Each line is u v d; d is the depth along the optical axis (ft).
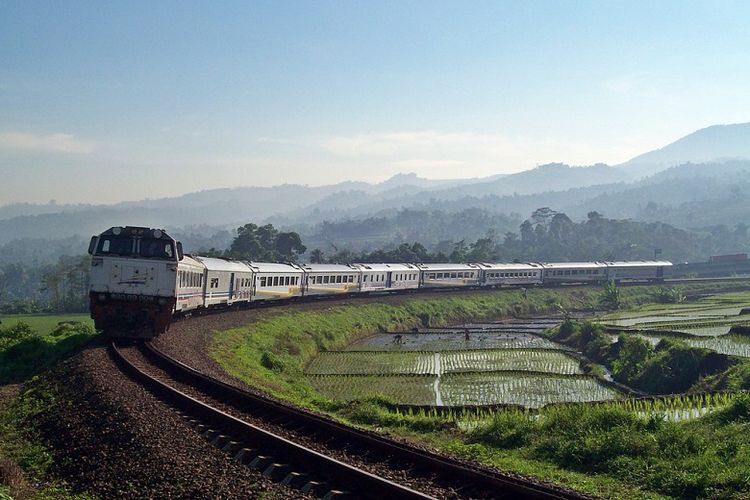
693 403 84.79
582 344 187.01
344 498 37.22
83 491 43.16
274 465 42.19
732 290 376.48
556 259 653.71
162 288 99.09
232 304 164.96
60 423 59.16
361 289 254.27
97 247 99.04
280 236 469.16
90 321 240.73
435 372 138.62
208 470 42.19
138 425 51.75
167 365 82.12
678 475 47.47
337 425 53.62
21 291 612.70
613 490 46.80
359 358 159.94
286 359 135.95
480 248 517.14
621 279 384.06
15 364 100.32
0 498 39.73
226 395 66.54
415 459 45.14
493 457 56.75
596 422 61.11
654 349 142.00
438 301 284.00
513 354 167.12
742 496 43.11
